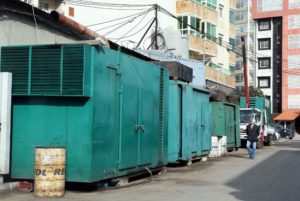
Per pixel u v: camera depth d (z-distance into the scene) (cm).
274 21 8856
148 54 2628
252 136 2284
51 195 1031
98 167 1113
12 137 1150
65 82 1081
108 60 1158
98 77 1107
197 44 4416
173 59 2738
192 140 1903
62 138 1105
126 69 1259
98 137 1112
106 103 1148
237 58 9288
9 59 1132
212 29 4816
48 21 1568
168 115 1672
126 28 3834
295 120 8406
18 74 1123
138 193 1125
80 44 1074
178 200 1040
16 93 1123
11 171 1149
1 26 1413
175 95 1752
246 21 9606
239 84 9188
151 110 1442
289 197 1116
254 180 1430
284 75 8562
